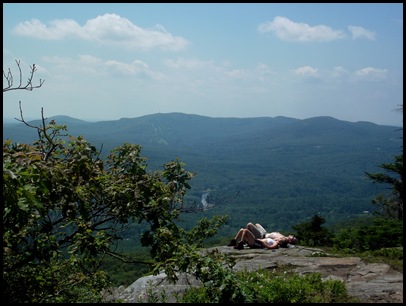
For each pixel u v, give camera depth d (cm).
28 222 615
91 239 666
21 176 507
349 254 1311
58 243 675
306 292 767
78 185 682
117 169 795
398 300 761
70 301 684
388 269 1016
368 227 1858
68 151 701
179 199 802
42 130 666
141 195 742
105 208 764
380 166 3047
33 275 666
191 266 645
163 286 868
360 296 791
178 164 821
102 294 823
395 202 3103
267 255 1281
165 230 704
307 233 2142
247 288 673
